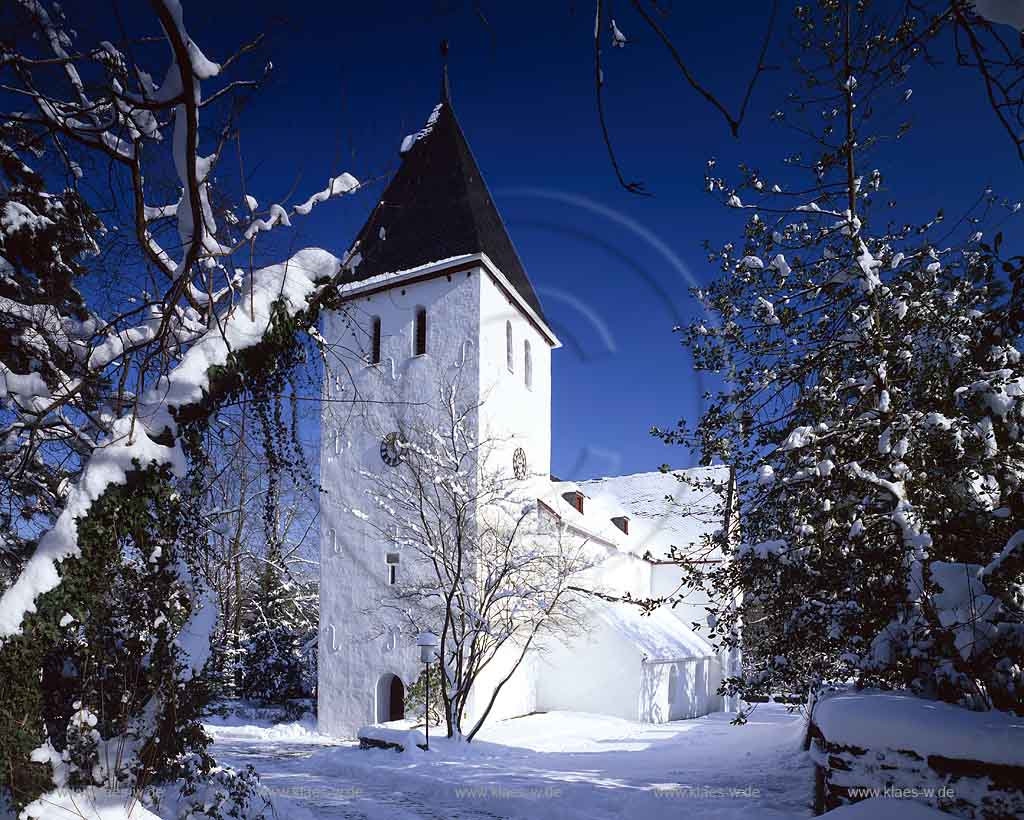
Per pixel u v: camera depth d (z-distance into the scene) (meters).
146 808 4.35
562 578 14.30
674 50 1.93
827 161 6.40
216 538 5.89
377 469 16.31
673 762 11.16
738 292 6.93
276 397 5.56
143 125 3.75
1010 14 2.08
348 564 16.45
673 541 23.72
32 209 5.88
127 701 4.51
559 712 18.16
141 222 3.62
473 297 16.53
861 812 4.23
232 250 4.16
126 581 4.61
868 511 6.16
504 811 8.37
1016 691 4.86
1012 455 5.31
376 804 8.84
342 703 15.96
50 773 4.05
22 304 5.63
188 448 5.13
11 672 4.00
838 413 6.38
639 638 18.77
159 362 5.02
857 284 6.51
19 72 3.27
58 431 5.71
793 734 12.85
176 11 2.64
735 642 6.75
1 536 6.26
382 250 18.17
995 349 5.21
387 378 17.09
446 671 13.54
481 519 14.55
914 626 5.48
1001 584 4.73
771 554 6.21
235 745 14.60
